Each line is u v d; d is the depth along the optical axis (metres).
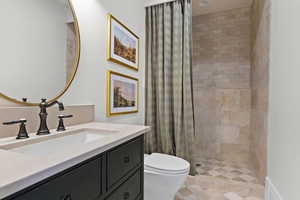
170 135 2.23
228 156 2.81
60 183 0.52
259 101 2.05
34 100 0.95
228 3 2.67
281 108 0.81
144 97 2.30
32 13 0.94
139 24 2.18
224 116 2.85
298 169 0.62
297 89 0.65
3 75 0.82
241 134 2.74
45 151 0.81
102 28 1.48
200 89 3.02
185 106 2.14
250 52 2.74
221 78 2.90
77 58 1.21
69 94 1.17
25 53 0.91
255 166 2.31
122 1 1.79
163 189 1.40
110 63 1.59
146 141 2.27
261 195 1.71
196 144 3.01
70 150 0.61
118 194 0.83
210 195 1.71
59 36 1.09
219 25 2.94
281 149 0.79
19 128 0.83
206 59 3.01
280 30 0.84
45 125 0.88
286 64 0.76
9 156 0.54
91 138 1.07
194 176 2.15
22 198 0.41
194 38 3.09
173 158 1.66
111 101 1.58
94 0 1.39
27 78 0.92
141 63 2.23
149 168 1.41
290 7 0.73
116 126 1.16
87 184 0.63
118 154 0.83
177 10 2.20
